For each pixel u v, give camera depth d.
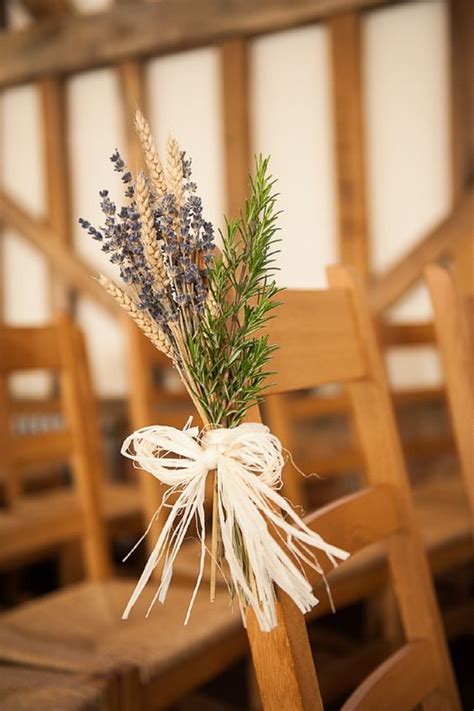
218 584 1.73
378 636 2.42
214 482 0.78
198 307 0.77
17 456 1.86
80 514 1.80
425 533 2.04
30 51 4.57
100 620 1.53
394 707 1.04
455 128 3.38
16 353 1.77
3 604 3.17
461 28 3.34
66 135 4.57
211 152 4.11
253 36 3.89
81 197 4.58
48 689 1.20
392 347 2.56
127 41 4.19
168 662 1.33
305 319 1.09
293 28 3.79
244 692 2.57
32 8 4.53
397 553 1.18
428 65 3.50
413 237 3.58
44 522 1.73
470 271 3.38
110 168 4.43
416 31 3.52
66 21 4.42
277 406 2.36
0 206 4.80
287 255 3.92
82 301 4.57
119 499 2.75
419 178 3.55
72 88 4.55
